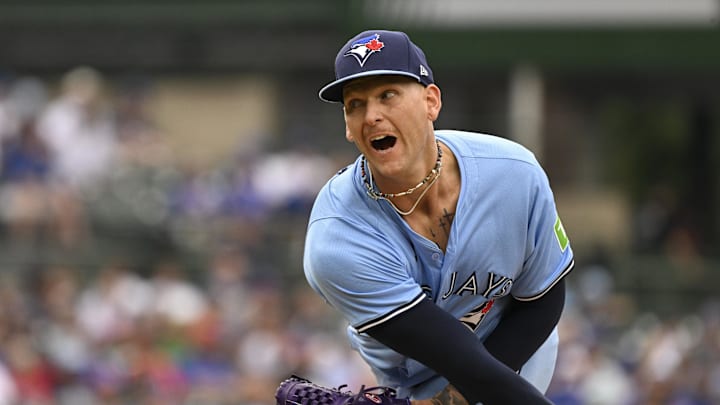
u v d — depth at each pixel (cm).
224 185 4250
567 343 3378
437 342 1230
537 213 1280
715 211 5134
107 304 3516
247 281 3744
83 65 4756
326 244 1259
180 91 5531
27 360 3170
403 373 1415
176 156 4794
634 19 4144
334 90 1192
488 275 1280
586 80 4850
